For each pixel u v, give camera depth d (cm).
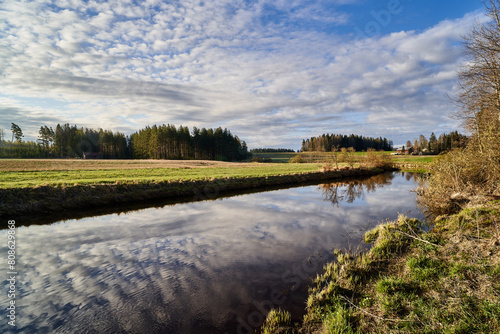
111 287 678
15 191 1516
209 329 504
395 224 1074
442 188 1290
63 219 1413
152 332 501
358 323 475
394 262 718
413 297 513
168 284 689
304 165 5497
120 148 9100
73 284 695
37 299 623
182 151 9494
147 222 1354
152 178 2447
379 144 15012
